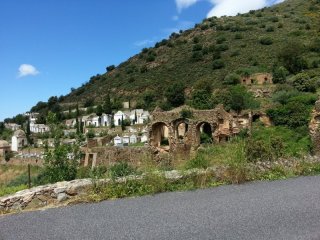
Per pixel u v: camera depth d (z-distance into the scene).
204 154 16.06
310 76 69.44
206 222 9.80
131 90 122.00
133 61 151.62
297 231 8.99
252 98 67.19
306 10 143.25
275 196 12.31
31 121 142.62
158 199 12.38
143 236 8.97
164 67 126.00
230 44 118.44
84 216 10.85
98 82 152.38
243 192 12.93
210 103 68.75
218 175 14.41
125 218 10.45
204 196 12.54
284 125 52.41
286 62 83.81
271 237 8.62
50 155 20.83
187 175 14.04
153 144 51.97
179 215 10.52
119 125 102.31
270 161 16.05
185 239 8.65
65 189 12.68
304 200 11.77
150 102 108.75
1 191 18.59
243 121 57.38
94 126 106.56
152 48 152.50
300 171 15.90
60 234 9.44
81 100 141.12
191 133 49.06
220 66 103.00
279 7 158.25
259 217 10.12
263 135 48.88
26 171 64.44
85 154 52.59
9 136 122.12
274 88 69.81
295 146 40.94
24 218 10.99
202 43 129.62
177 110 52.78
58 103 157.12
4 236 9.49
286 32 118.00
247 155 16.59
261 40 111.56
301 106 52.78
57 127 22.22
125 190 13.11
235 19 150.25
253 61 97.69
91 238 9.03
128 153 49.09
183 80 105.38
